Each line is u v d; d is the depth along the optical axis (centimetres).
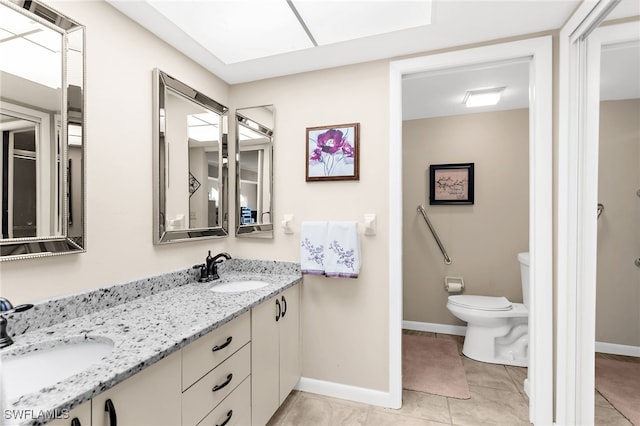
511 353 237
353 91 190
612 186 160
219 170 203
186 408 101
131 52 143
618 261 166
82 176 118
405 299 315
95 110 125
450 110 287
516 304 253
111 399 75
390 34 158
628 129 156
